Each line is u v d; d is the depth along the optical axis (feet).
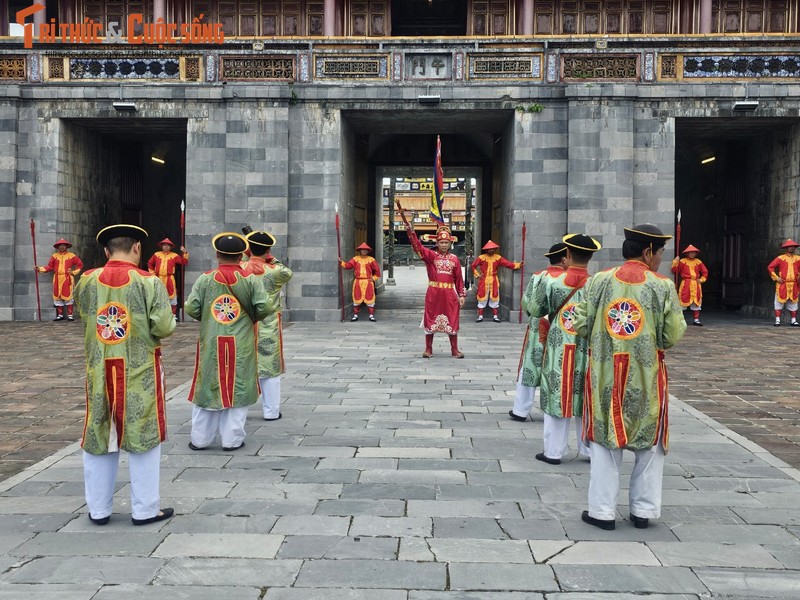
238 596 11.72
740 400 28.53
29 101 55.83
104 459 14.56
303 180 55.83
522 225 55.06
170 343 44.78
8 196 55.57
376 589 12.00
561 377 18.92
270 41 56.29
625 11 66.74
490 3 68.33
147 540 13.98
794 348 43.32
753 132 60.23
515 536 14.29
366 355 38.91
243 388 20.30
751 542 14.05
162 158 76.79
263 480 17.78
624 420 14.30
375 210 83.97
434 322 37.86
